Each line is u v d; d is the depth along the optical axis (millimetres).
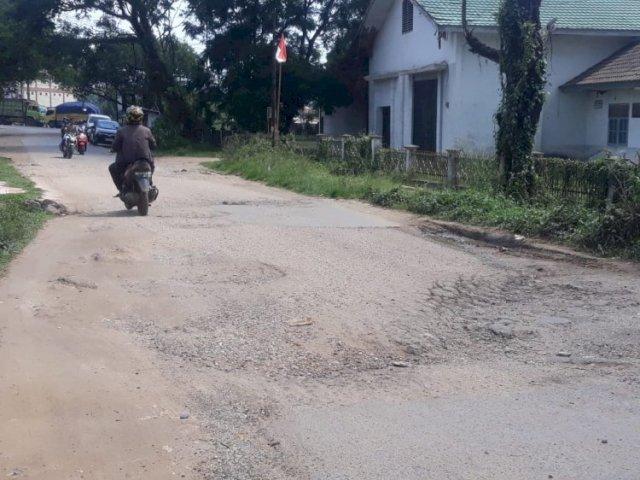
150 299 8023
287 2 34656
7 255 9656
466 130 24531
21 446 4848
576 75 25266
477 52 15414
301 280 8969
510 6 14062
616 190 11875
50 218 12844
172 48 41250
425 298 8445
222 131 38156
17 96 82500
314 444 4969
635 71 22516
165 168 26797
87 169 24453
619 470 4613
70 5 39688
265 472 4609
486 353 6793
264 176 20875
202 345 6781
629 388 5980
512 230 12211
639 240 10570
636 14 26250
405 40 28078
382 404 5637
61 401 5516
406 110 27984
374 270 9664
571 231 11500
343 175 19562
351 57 32625
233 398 5695
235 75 35031
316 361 6492
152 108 46000
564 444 4977
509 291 8891
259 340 6934
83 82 50406
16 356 6352
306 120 40406
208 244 10742
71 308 7684
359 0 34500
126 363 6312
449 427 5234
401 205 15070
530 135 14055
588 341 7082
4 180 19172
